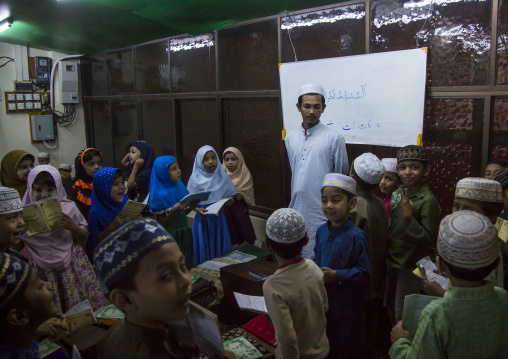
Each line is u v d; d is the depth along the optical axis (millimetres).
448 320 1201
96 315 2303
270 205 4754
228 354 1333
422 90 3176
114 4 2930
